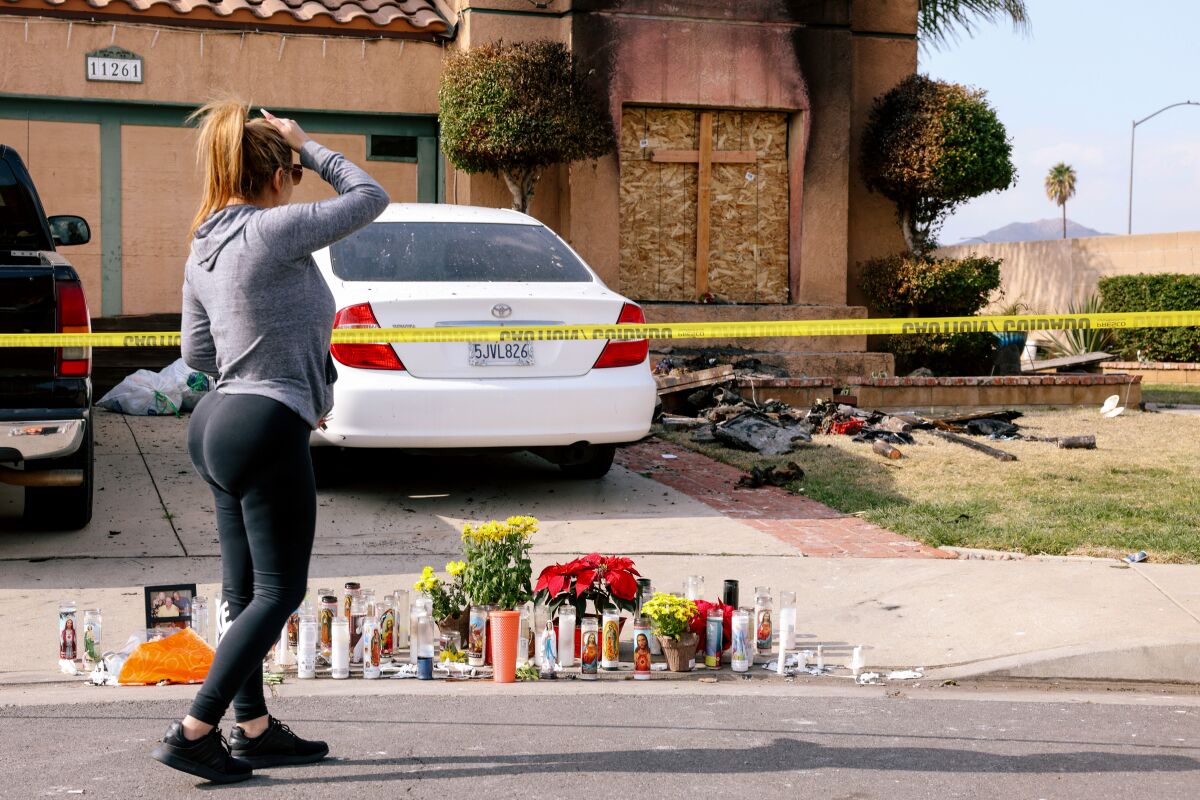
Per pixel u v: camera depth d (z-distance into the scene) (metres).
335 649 4.95
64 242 7.59
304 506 3.59
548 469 8.97
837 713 4.51
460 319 6.99
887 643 5.40
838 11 13.55
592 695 4.74
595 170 12.84
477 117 11.85
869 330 6.18
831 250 13.76
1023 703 4.70
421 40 12.91
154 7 11.99
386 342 6.88
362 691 4.76
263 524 3.56
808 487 8.42
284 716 4.39
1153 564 6.43
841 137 13.69
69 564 6.29
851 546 6.88
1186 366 20.12
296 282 3.57
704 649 5.24
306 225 3.49
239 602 3.79
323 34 12.57
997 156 13.70
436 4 13.49
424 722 4.33
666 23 13.02
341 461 7.85
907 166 13.63
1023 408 12.65
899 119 13.77
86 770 3.78
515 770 3.81
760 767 3.87
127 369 11.80
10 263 6.28
